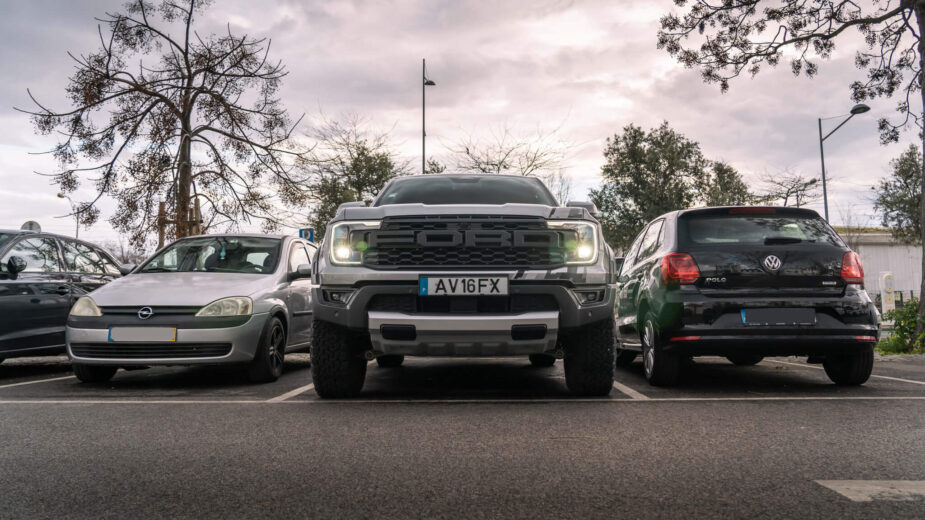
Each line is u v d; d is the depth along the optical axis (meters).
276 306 6.98
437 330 4.88
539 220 5.05
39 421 4.37
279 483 2.84
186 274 7.33
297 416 4.50
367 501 2.58
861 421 4.24
